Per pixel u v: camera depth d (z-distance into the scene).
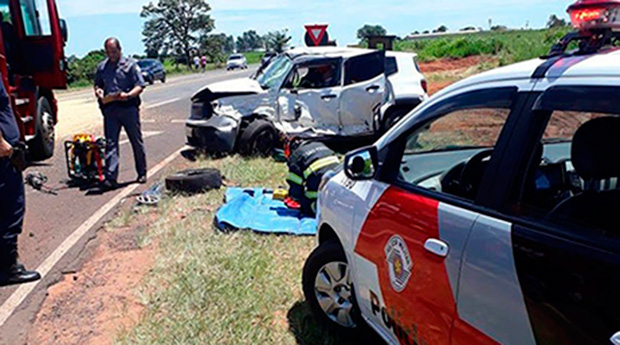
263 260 4.75
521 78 2.23
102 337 3.71
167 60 84.31
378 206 2.93
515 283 2.01
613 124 2.02
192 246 5.08
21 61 8.99
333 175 3.69
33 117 8.79
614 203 1.96
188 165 8.57
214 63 83.75
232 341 3.59
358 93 9.02
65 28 9.42
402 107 8.60
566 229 1.93
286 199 6.21
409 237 2.60
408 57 9.27
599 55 2.05
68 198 6.91
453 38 37.06
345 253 3.31
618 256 1.73
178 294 4.17
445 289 2.35
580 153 2.12
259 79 9.76
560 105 2.01
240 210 6.00
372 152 3.11
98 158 7.41
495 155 2.25
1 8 8.72
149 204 6.47
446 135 2.81
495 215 2.18
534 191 2.14
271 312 3.96
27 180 7.37
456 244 2.29
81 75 39.97
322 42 12.07
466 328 2.25
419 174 2.96
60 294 4.32
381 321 3.01
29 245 5.34
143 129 12.60
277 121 9.01
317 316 3.67
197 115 9.05
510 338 2.04
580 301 1.78
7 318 3.98
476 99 2.45
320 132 8.99
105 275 4.63
